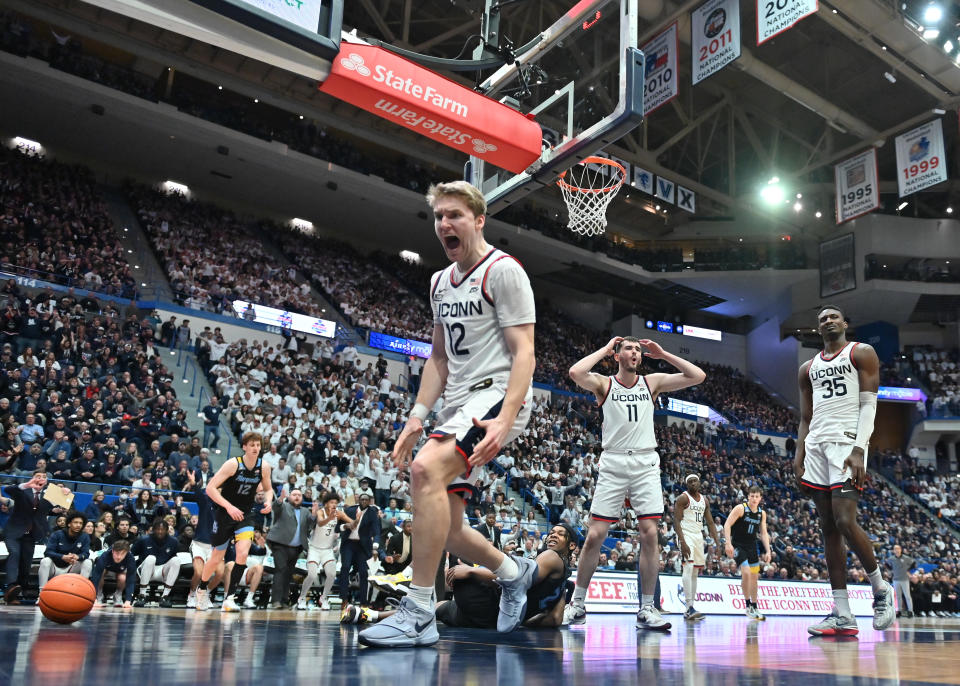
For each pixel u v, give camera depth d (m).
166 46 22.70
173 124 23.28
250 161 25.53
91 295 18.27
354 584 9.95
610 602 10.51
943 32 19.41
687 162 32.81
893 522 24.44
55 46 21.58
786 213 31.38
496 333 2.90
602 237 32.88
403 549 9.12
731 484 22.97
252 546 9.09
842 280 30.95
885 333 33.16
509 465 17.27
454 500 2.93
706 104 28.92
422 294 31.25
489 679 1.70
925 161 22.86
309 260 27.84
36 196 21.36
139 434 12.34
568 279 34.50
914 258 30.64
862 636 4.50
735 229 34.12
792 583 12.95
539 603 4.50
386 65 5.09
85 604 3.19
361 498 8.37
